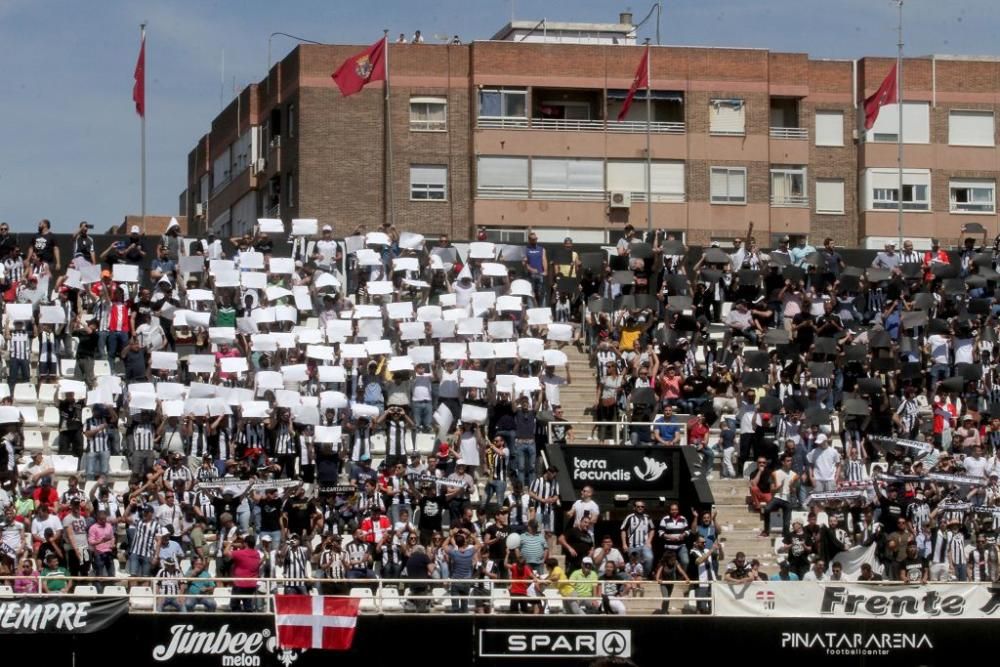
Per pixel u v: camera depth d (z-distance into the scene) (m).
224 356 71.94
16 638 55.44
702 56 120.44
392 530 61.22
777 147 121.94
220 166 139.00
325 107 117.44
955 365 78.00
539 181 118.38
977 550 65.50
